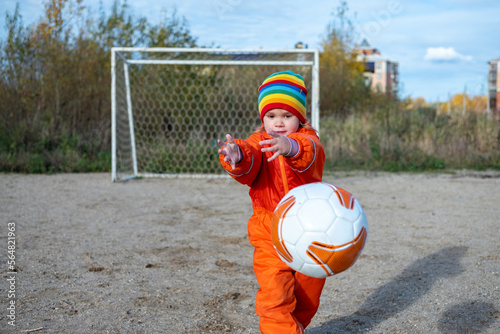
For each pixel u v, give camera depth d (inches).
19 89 482.0
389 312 117.6
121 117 400.8
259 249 86.1
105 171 432.8
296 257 74.4
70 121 493.7
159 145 445.7
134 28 547.5
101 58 523.2
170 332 105.7
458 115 549.3
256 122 484.1
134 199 289.3
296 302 84.8
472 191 317.1
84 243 184.9
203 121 484.4
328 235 72.1
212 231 208.1
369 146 476.1
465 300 124.0
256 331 106.8
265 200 87.6
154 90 481.7
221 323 110.7
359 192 314.2
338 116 631.2
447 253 169.9
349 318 114.3
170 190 328.2
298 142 78.0
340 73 803.4
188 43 561.3
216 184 360.5
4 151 431.5
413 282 139.2
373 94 802.8
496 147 490.0
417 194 305.7
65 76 496.4
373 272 149.6
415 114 560.7
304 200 75.4
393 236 196.7
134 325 109.1
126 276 145.5
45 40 499.5
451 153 475.8
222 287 136.8
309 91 429.4
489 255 165.9
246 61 381.7
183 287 136.4
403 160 444.5
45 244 181.9
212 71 486.0
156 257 167.3
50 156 430.3
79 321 110.9
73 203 271.6
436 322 110.7
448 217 234.4
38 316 113.3
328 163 454.0
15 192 304.3
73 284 137.3
